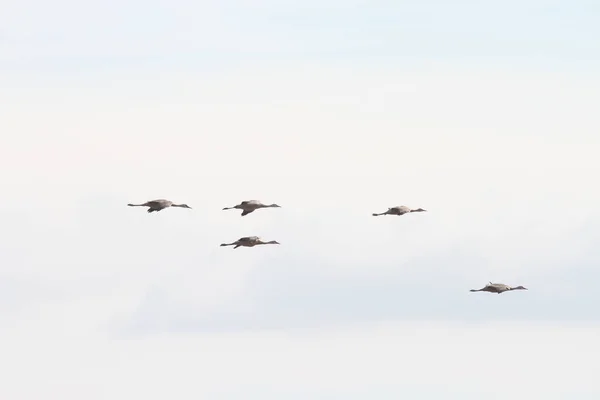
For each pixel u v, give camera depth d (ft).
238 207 523.29
